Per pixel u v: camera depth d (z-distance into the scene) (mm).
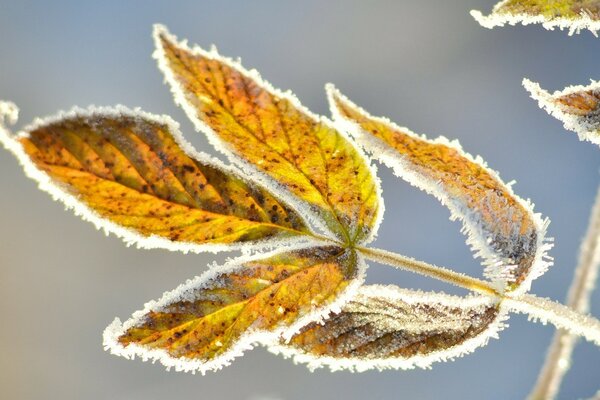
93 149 282
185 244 291
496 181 294
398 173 293
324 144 290
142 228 288
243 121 287
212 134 288
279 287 293
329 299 294
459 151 292
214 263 294
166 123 286
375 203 295
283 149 290
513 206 295
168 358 289
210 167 290
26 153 278
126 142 284
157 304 291
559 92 295
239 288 293
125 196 285
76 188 282
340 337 295
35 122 278
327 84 291
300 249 295
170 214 289
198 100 285
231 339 291
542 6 291
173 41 282
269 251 295
